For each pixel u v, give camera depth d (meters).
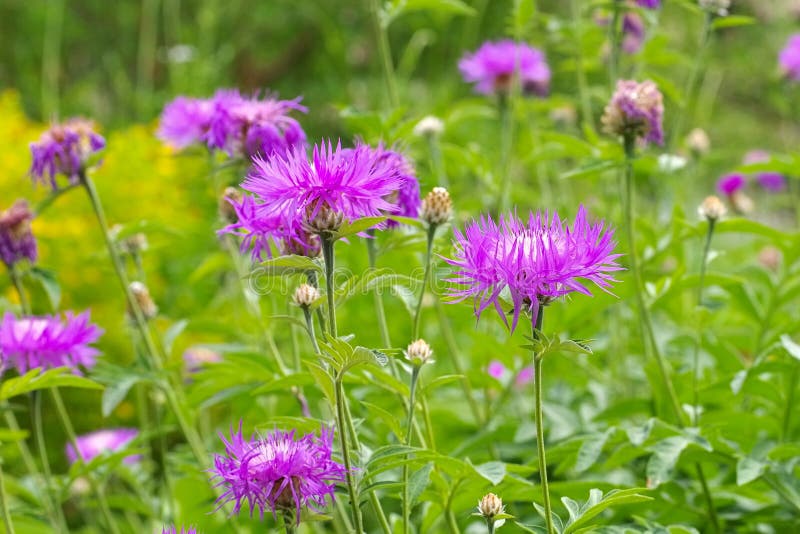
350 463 1.14
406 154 1.29
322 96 3.40
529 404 1.51
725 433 1.33
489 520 1.12
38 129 2.51
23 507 1.35
